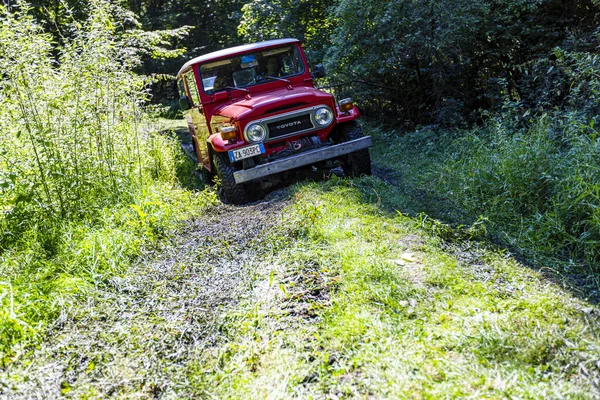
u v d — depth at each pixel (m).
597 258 3.95
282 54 7.54
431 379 2.44
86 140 6.18
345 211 4.93
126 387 2.80
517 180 5.16
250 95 7.29
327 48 11.56
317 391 2.50
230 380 2.74
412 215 4.93
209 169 7.71
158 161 7.98
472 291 3.30
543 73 7.77
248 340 3.07
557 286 3.43
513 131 7.29
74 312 3.64
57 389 2.81
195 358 3.01
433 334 2.81
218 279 4.04
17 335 3.29
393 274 3.51
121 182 6.19
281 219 5.00
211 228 5.36
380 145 9.46
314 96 6.48
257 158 6.57
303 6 12.78
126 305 3.77
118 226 5.23
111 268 4.32
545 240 4.29
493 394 2.28
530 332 2.74
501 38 8.84
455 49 8.94
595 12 8.22
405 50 9.47
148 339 3.24
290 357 2.80
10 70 5.39
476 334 2.75
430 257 3.82
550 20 8.55
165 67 21.83
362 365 2.63
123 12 10.17
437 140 8.75
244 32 13.88
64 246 4.71
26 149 5.59
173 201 6.23
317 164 7.09
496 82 8.91
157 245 4.92
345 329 2.95
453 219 4.86
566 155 5.20
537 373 2.42
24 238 4.89
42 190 5.49
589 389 2.30
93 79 6.49
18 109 5.54
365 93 10.48
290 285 3.60
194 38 24.95
